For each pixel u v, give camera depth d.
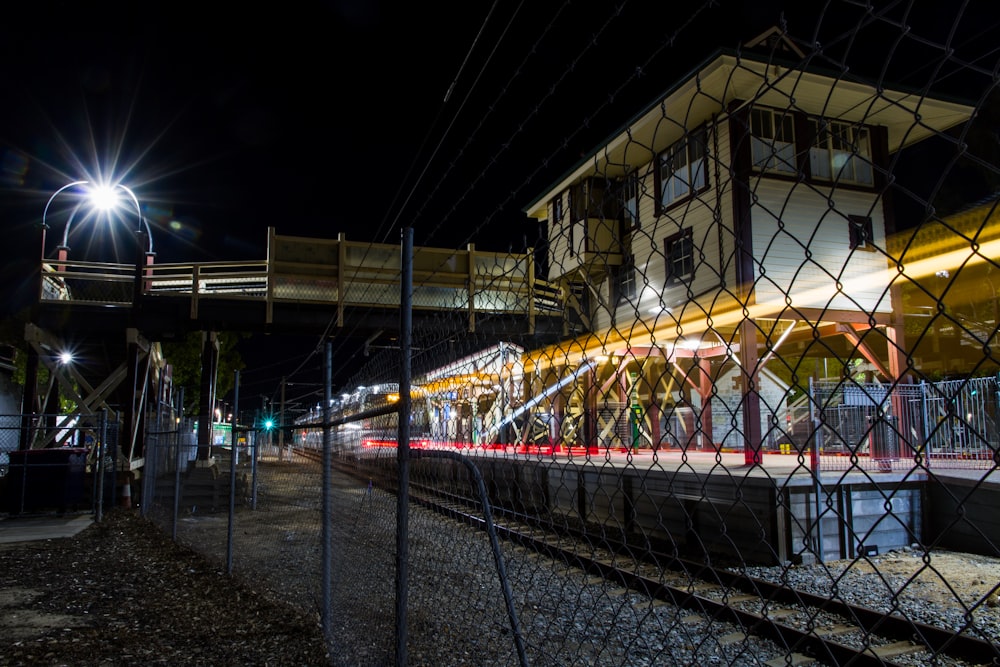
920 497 10.20
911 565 8.79
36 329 16.06
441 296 15.94
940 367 17.53
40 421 16.52
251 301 16.92
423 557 4.33
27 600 7.24
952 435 11.21
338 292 16.91
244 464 15.58
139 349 17.31
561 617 5.79
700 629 5.90
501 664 4.28
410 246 3.85
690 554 9.56
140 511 14.95
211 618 6.47
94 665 5.20
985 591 7.39
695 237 12.27
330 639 5.16
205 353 17.20
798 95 11.65
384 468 4.41
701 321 12.60
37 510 14.86
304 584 7.57
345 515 5.34
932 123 13.45
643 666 4.80
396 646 3.56
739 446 16.84
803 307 12.36
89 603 7.10
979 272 16.66
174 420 18.81
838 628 6.11
